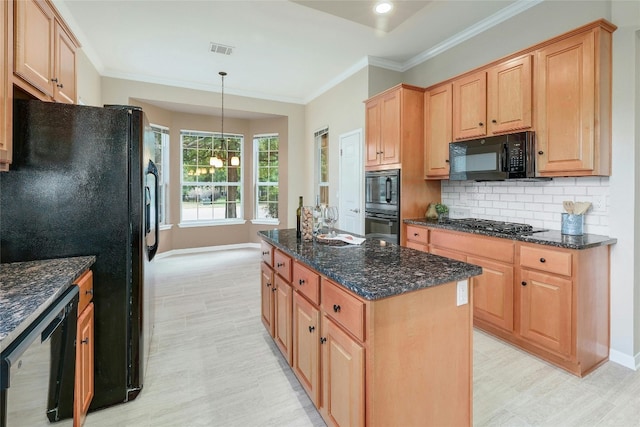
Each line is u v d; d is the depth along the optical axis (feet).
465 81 9.90
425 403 4.46
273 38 11.84
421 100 11.48
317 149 18.69
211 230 20.99
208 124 20.47
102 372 5.94
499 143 8.71
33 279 4.41
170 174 19.30
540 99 7.92
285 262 6.83
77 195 5.72
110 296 5.96
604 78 7.04
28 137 5.42
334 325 4.81
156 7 9.88
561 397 6.20
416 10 9.05
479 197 10.86
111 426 5.53
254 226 22.06
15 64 5.19
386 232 11.92
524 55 8.23
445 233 9.74
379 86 13.74
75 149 5.69
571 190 8.35
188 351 8.08
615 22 7.13
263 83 16.98
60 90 7.09
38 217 5.52
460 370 4.77
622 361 7.28
